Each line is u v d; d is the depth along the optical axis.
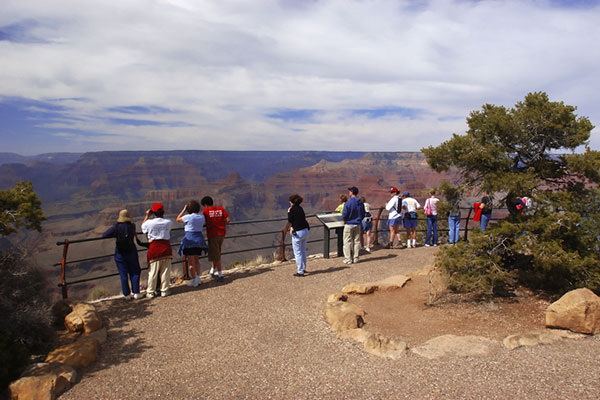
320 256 10.73
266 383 4.07
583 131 6.42
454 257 6.64
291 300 6.89
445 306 6.37
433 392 3.69
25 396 3.86
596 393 3.53
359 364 4.38
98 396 3.91
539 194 6.40
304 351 4.84
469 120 7.46
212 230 8.07
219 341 5.26
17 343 4.52
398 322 5.75
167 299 7.06
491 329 5.36
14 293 5.26
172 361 4.69
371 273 8.58
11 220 5.53
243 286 7.77
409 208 11.62
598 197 6.41
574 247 6.34
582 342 4.70
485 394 3.61
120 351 5.01
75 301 5.90
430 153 7.52
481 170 7.18
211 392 3.93
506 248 6.43
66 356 4.56
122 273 7.06
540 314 5.79
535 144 7.02
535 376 3.90
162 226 7.16
